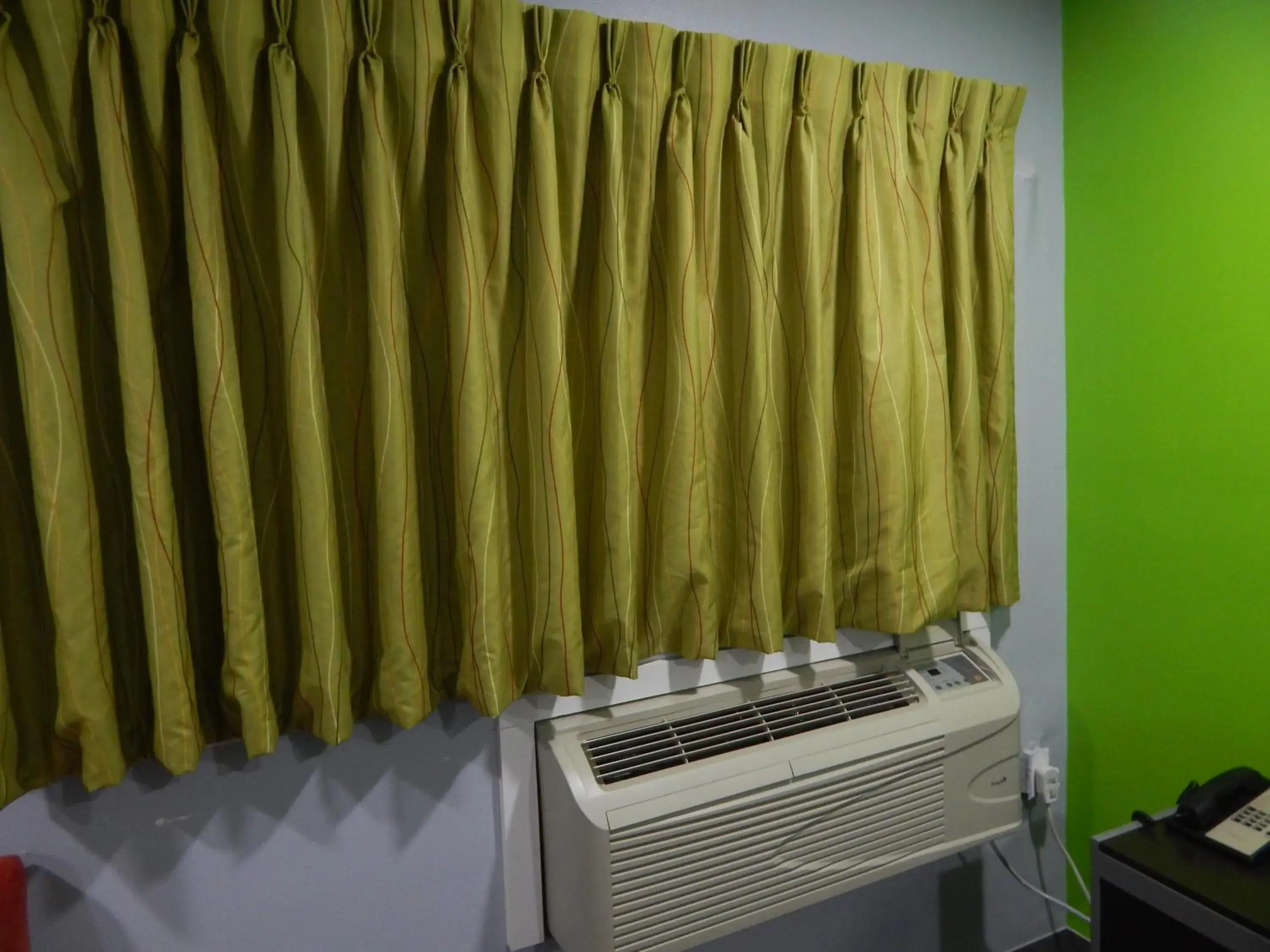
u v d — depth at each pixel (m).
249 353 1.00
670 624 1.21
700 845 1.13
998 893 1.70
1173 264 1.45
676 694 1.29
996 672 1.44
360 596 1.07
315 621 0.97
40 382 0.84
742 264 1.20
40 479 0.84
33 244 0.83
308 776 1.10
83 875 0.99
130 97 0.91
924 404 1.34
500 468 1.08
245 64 0.92
